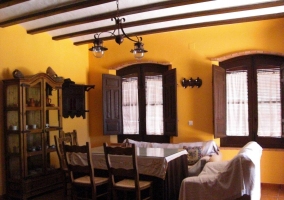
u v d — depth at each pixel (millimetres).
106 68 6762
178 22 5324
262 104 5652
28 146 4965
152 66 6453
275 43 5410
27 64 5406
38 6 4402
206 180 3486
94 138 6879
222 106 5727
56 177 5215
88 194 4234
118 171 3525
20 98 4676
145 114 6508
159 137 6383
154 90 6434
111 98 6488
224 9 4531
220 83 5688
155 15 4871
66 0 4219
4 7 4090
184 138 6023
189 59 6008
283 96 5441
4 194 4898
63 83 5863
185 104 6023
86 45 6926
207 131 5855
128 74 6688
